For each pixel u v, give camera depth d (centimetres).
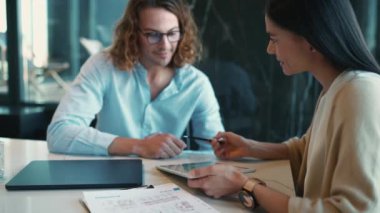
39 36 321
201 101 170
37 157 126
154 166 117
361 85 74
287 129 280
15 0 313
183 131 171
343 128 73
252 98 282
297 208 73
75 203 85
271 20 84
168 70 166
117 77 158
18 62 321
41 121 306
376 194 67
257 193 81
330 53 79
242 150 129
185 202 83
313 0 77
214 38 281
